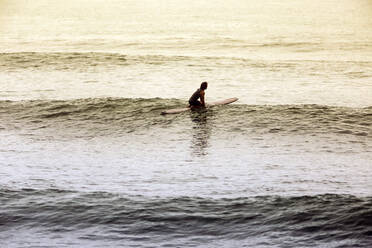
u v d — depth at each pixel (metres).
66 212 45.16
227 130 83.88
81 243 39.31
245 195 51.62
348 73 143.38
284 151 72.88
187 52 191.00
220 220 43.09
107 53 161.75
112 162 67.44
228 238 39.84
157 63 151.25
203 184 56.66
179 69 143.62
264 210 44.75
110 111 93.94
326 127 84.56
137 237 40.28
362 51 196.88
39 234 41.12
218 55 181.75
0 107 96.06
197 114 92.00
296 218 42.66
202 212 44.84
